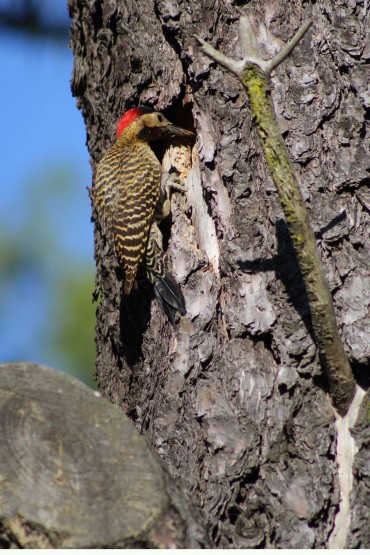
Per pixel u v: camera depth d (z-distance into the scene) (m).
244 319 7.81
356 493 6.93
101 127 11.06
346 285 7.64
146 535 5.67
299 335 7.55
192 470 7.45
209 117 8.75
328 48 8.53
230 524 7.08
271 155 6.57
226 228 8.29
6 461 5.79
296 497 6.97
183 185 9.65
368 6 8.63
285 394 7.43
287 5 8.77
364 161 8.09
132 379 9.09
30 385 6.08
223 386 7.71
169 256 9.16
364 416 7.14
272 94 8.44
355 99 8.34
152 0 9.72
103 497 5.73
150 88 9.78
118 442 5.92
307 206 8.02
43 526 5.61
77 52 10.95
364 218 7.93
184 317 8.30
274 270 7.89
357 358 7.32
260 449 7.28
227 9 8.96
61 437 5.89
